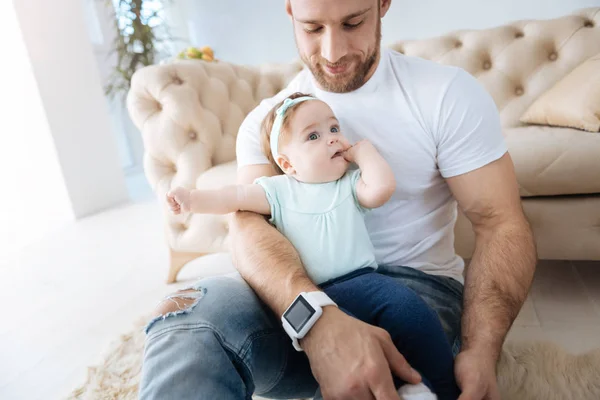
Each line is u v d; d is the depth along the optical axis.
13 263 2.38
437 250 0.90
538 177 1.43
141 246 2.44
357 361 0.60
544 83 1.97
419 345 0.67
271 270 0.73
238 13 3.62
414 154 0.86
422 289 0.81
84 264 2.27
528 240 0.80
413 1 3.01
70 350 1.51
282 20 3.50
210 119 1.86
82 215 3.13
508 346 1.16
